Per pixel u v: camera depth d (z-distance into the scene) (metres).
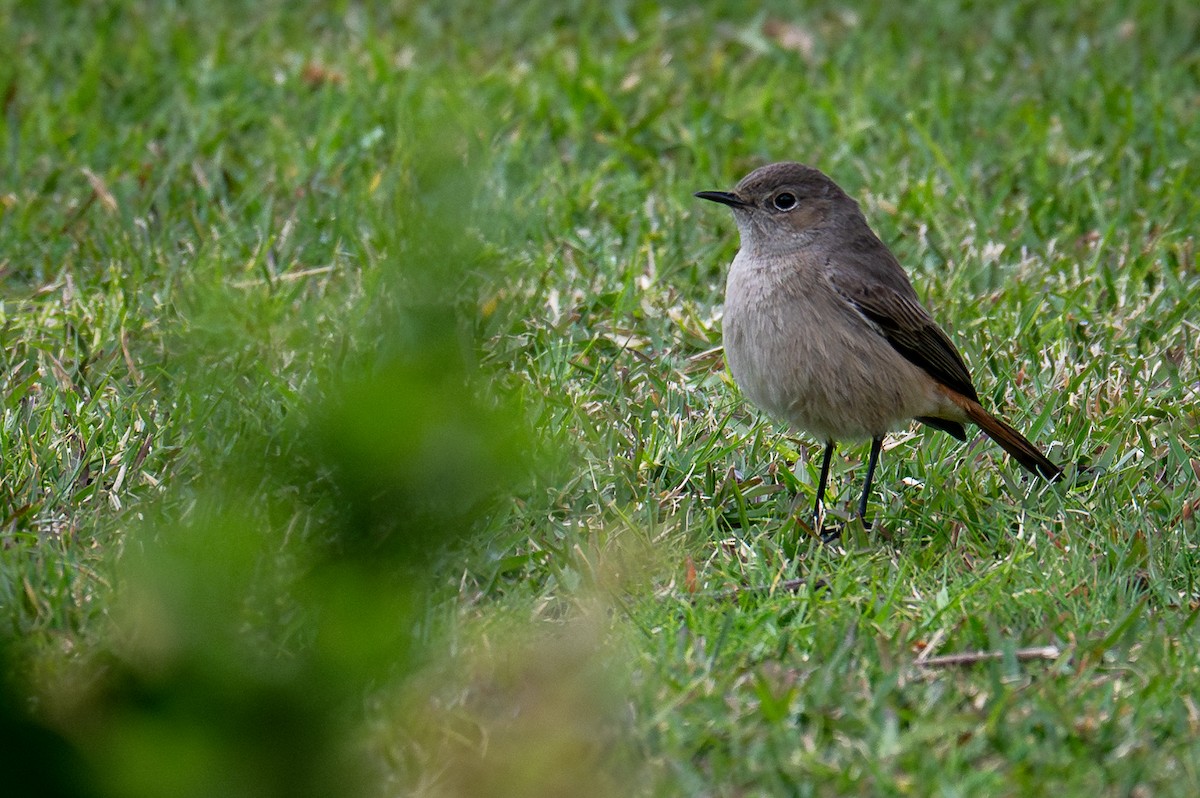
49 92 17.38
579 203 15.38
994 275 14.10
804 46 19.42
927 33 19.66
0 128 16.39
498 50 19.16
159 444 11.00
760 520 10.70
